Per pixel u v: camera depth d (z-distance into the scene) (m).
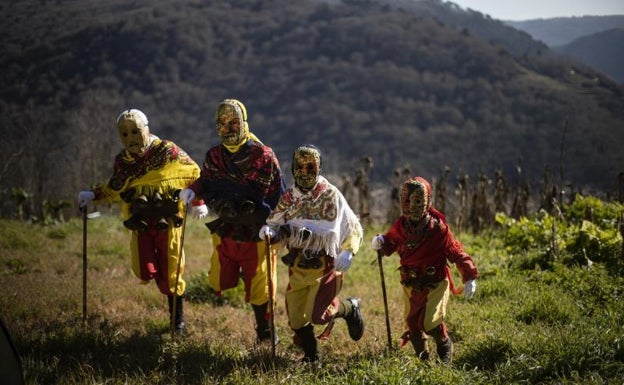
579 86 131.88
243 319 8.16
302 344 6.44
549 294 7.83
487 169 98.25
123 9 153.88
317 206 6.41
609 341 5.85
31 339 6.76
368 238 13.78
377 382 5.42
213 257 7.25
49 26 123.31
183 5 169.00
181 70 138.88
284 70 151.62
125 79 124.94
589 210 10.55
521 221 10.99
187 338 7.01
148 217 7.25
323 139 126.06
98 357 6.40
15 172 22.86
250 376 5.82
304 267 6.34
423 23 170.50
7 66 98.50
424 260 6.30
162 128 113.25
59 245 13.17
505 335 6.35
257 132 132.88
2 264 11.01
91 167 28.89
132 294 9.09
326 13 179.88
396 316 8.19
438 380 5.40
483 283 8.80
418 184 6.27
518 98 129.62
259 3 181.75
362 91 143.25
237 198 6.88
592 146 71.00
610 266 8.87
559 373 5.52
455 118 126.88
